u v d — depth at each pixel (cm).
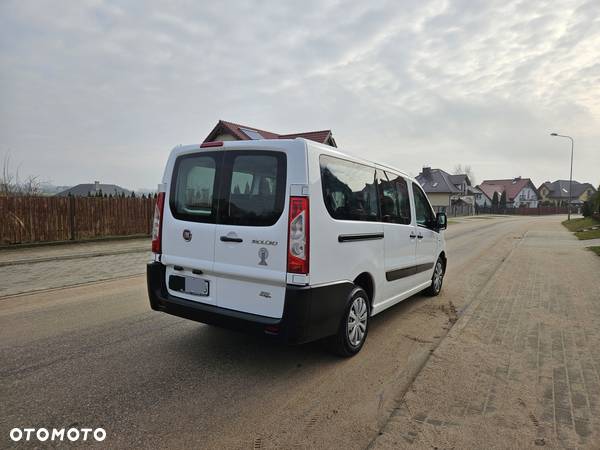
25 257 1005
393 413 294
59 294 645
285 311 329
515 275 870
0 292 653
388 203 480
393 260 489
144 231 1552
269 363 382
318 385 338
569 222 3669
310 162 338
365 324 420
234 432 268
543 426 279
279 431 270
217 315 363
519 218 5647
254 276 345
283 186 337
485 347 427
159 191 419
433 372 364
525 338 456
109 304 584
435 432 271
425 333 479
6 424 273
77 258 1034
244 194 356
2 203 1148
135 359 386
